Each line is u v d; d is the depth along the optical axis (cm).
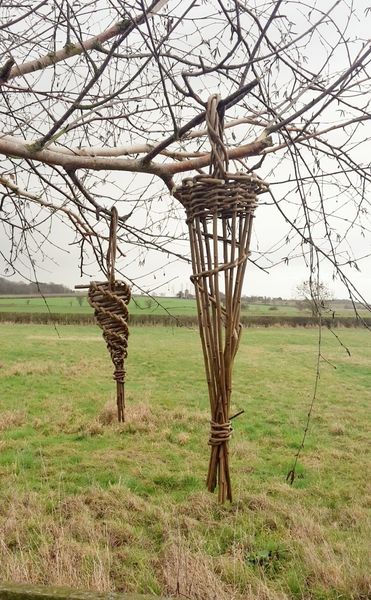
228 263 119
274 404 1144
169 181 167
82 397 1159
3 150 157
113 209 226
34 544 416
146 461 711
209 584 319
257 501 547
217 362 121
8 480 620
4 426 890
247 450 778
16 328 2844
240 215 122
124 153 190
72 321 3138
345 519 525
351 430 921
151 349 2092
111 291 233
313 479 654
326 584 373
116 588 361
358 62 121
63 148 185
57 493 572
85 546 420
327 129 157
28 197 211
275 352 2120
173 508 534
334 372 1638
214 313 121
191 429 887
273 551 436
